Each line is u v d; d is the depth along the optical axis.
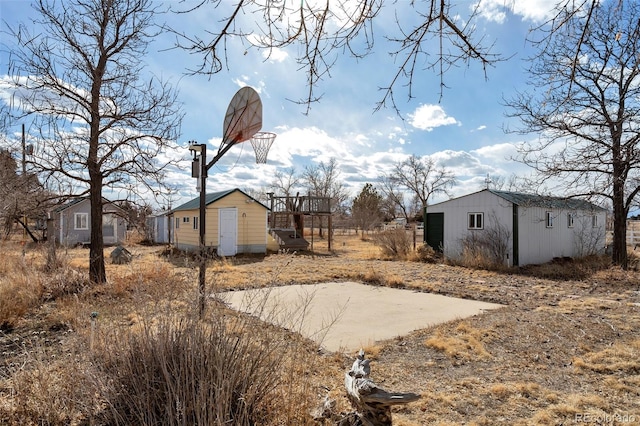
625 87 7.97
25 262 9.06
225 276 10.67
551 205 15.34
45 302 7.18
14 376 3.16
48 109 7.90
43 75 7.75
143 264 10.39
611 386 4.00
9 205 8.50
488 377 4.24
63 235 22.06
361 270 13.02
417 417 3.34
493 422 3.26
